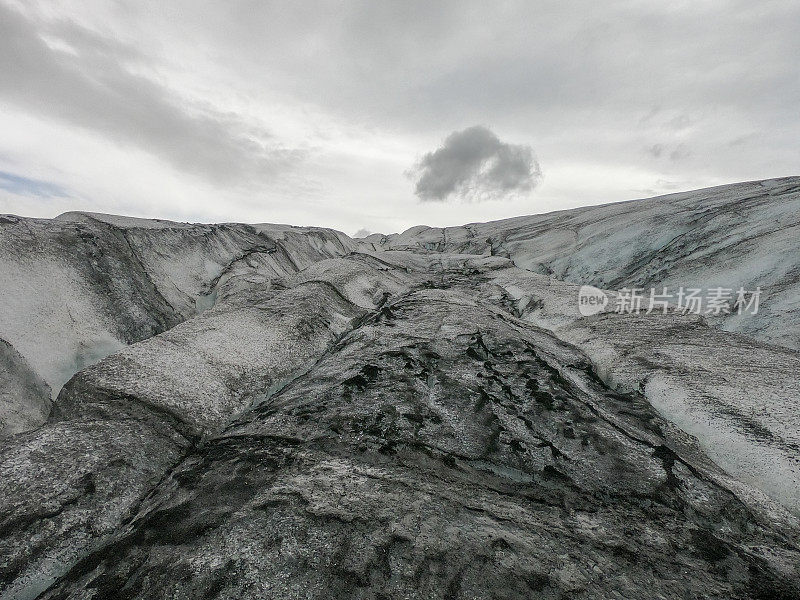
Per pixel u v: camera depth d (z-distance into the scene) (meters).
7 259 18.25
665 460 11.01
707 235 32.84
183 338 17.50
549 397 13.71
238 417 13.72
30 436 11.41
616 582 7.25
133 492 10.02
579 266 38.81
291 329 19.67
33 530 8.59
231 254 34.00
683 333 19.58
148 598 6.82
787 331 19.19
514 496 9.68
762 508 9.79
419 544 7.75
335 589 6.81
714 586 7.37
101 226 24.52
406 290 32.34
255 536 7.93
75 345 17.17
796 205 31.38
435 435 11.86
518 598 6.77
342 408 12.98
